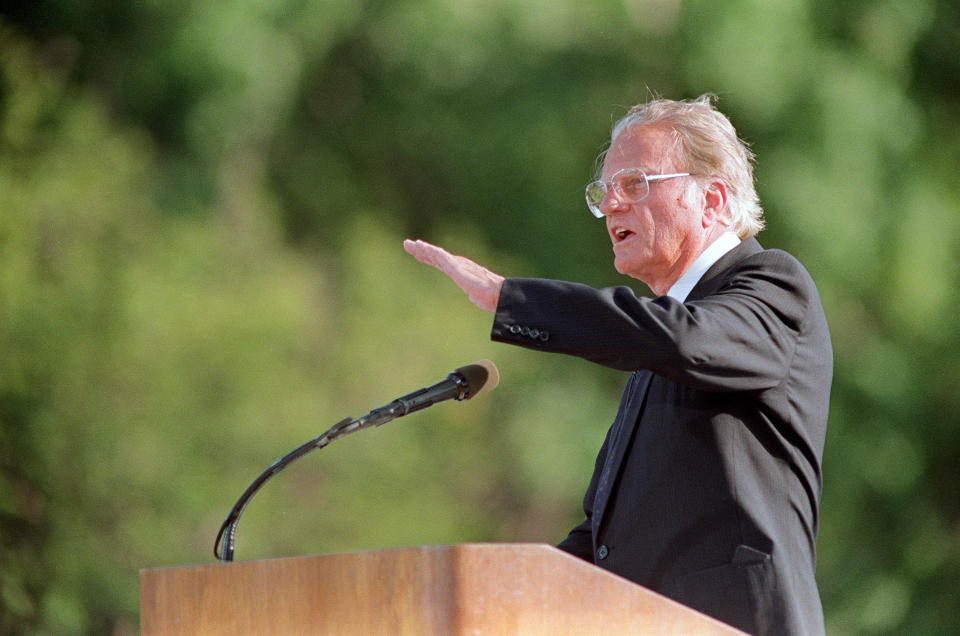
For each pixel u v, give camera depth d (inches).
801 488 368.8
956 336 1739.7
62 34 1829.5
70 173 1310.3
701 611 354.0
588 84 1833.2
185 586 326.6
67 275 1241.4
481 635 272.1
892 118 1737.2
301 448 380.2
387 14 1873.8
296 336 1363.2
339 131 1974.7
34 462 1173.1
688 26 1747.0
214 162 1784.0
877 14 1777.8
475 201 1913.1
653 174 412.8
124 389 1219.9
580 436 1610.5
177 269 1332.4
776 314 367.6
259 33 1830.7
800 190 1672.0
